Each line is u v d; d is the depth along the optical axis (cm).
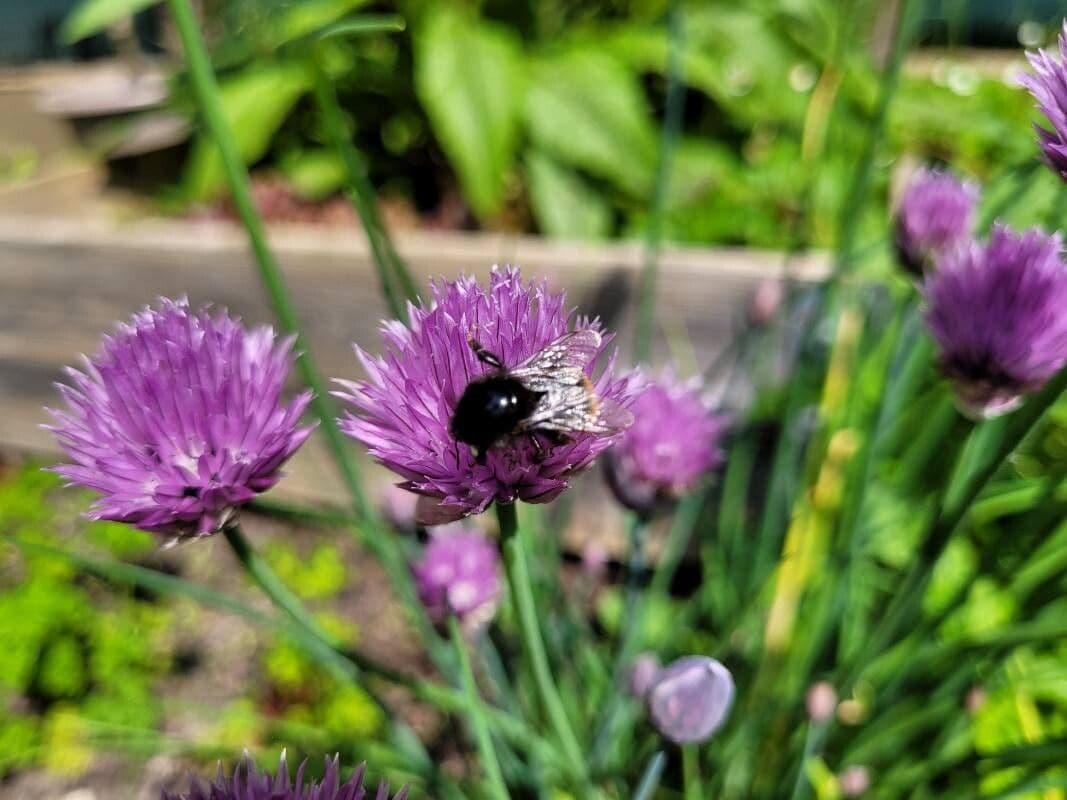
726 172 37
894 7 35
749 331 24
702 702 15
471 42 36
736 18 41
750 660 22
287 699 25
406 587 18
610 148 36
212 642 27
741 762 21
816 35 39
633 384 13
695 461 18
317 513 16
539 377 13
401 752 18
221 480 13
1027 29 41
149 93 49
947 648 17
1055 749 15
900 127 34
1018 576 19
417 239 29
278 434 13
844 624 21
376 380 12
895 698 19
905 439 25
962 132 35
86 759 24
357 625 27
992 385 15
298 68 40
